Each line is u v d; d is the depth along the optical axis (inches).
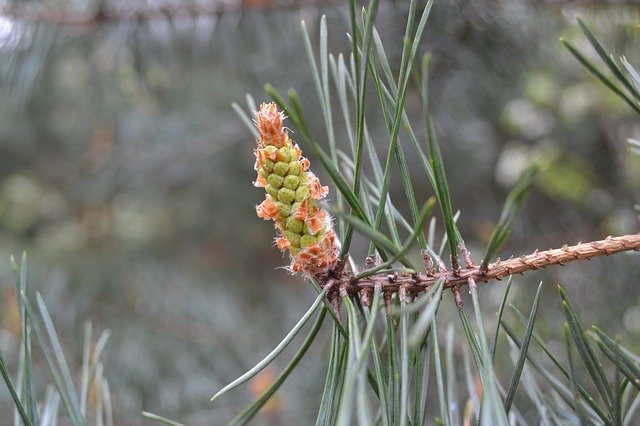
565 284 21.0
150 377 25.5
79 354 25.0
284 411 26.0
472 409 11.1
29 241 39.1
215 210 40.9
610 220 22.4
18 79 19.7
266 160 9.5
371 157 10.6
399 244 9.9
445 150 33.8
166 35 19.5
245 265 40.8
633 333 18.8
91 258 33.2
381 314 10.5
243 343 29.4
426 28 18.4
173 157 37.4
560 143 27.8
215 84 33.2
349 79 10.7
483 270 9.4
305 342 9.4
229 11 19.3
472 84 20.6
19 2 19.2
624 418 10.6
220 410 26.1
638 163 21.4
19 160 41.6
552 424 11.1
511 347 11.0
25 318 10.2
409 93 20.7
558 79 26.2
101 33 19.7
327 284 9.5
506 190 34.1
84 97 33.6
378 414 10.2
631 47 17.5
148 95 26.3
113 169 38.5
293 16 19.2
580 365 18.1
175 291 30.9
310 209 9.5
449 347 10.8
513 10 18.0
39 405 11.5
